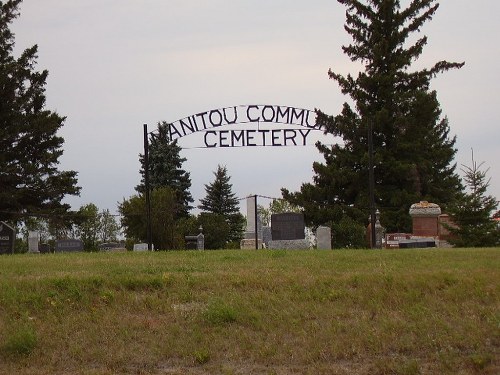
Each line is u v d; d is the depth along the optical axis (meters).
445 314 10.86
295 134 28.23
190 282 12.62
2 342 9.98
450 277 12.62
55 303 11.52
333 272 13.61
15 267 14.91
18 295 11.79
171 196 50.34
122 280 12.62
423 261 15.33
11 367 9.33
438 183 53.38
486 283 12.30
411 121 41.50
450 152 54.06
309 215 41.94
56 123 44.34
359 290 12.03
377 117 41.06
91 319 10.95
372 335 9.85
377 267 14.34
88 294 12.00
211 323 10.65
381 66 43.72
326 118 34.62
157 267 14.47
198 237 47.44
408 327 10.18
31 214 43.09
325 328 10.27
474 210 30.17
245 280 12.70
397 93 41.78
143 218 46.62
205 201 76.25
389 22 43.97
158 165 68.44
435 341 9.62
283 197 43.38
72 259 16.94
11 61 44.88
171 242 47.31
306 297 11.76
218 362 9.39
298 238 29.69
